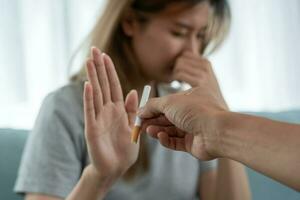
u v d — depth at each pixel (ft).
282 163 1.69
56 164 3.13
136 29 3.62
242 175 3.81
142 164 3.51
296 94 6.46
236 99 6.12
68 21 5.28
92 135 2.54
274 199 4.27
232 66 6.08
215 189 3.79
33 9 5.16
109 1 3.73
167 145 2.37
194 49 3.64
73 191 2.71
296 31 6.45
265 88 6.31
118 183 3.44
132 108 2.73
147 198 3.51
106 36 3.67
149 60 3.63
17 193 3.31
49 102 3.44
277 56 6.36
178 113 2.10
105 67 2.63
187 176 3.75
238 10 6.13
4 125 5.02
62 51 5.25
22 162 3.29
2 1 5.03
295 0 6.43
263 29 6.28
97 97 2.56
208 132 1.99
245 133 1.84
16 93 5.08
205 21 3.60
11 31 5.06
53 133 3.23
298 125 1.77
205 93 2.20
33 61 5.17
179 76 3.59
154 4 3.49
